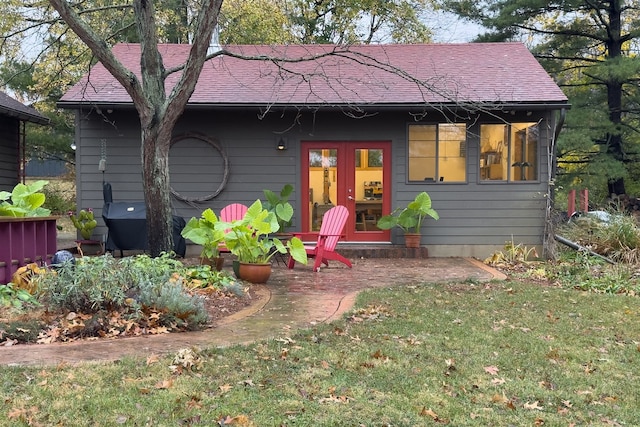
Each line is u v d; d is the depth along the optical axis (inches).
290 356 157.8
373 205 420.2
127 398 122.8
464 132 411.5
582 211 482.3
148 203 278.2
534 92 396.5
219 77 434.9
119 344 165.2
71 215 386.6
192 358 148.7
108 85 408.5
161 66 283.9
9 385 128.2
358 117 375.2
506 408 130.0
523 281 309.1
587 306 242.5
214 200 411.8
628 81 670.5
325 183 419.2
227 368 145.6
